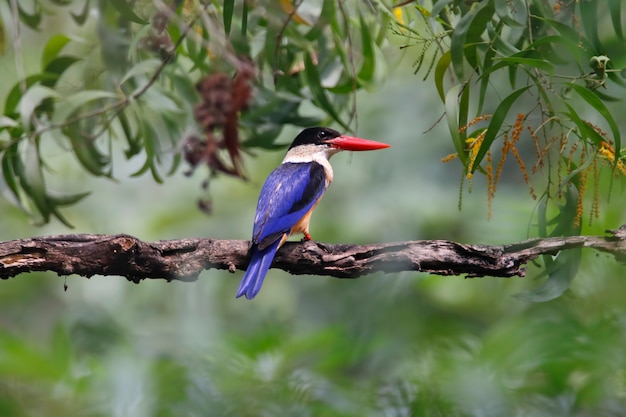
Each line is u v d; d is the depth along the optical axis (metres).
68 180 15.19
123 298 14.11
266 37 8.66
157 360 8.58
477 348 8.91
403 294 11.28
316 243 8.27
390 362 9.47
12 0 8.99
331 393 8.29
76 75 10.99
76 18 10.05
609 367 8.13
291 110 10.09
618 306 8.97
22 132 9.62
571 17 8.38
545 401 8.22
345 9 9.22
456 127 7.19
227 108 8.80
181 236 14.98
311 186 9.49
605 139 7.55
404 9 9.35
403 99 14.80
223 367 8.28
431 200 14.10
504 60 7.17
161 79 9.98
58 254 7.33
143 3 9.30
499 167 7.44
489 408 8.07
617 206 9.36
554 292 8.02
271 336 8.62
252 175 15.41
